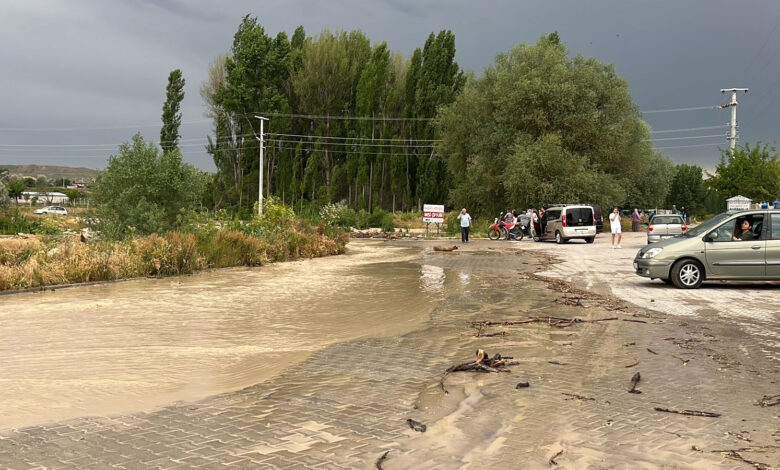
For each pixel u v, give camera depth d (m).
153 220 23.81
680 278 13.97
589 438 4.58
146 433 4.72
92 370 6.79
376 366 6.95
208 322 9.91
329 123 73.94
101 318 10.27
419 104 68.00
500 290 13.95
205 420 5.04
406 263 21.78
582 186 44.84
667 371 6.63
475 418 5.06
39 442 4.52
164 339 8.54
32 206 78.44
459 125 53.31
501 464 4.09
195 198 27.36
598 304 11.60
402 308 11.34
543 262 21.70
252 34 71.44
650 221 30.56
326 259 23.86
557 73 47.22
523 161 45.06
